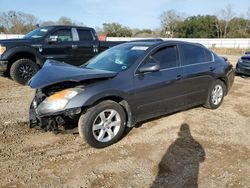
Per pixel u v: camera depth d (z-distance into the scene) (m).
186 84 5.64
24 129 5.27
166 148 4.57
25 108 6.55
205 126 5.54
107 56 5.45
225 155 4.37
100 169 3.94
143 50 5.16
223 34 57.38
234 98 7.79
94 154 4.35
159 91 5.13
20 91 8.22
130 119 4.80
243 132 5.30
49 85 4.15
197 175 3.82
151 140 4.86
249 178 3.77
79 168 3.95
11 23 40.59
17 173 3.80
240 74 11.17
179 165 4.06
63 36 9.74
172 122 5.69
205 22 57.38
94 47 10.29
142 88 4.85
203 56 6.21
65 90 4.23
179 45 5.73
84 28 10.23
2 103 6.91
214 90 6.45
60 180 3.66
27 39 9.21
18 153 4.34
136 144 4.70
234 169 3.98
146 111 5.02
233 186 3.59
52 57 9.47
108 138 4.57
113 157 4.27
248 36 56.56
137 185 3.59
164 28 58.66
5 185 3.54
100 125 4.46
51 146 4.60
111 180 3.68
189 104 5.88
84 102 4.17
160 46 5.34
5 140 4.77
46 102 4.23
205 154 4.39
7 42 8.88
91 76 4.31
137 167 4.00
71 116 4.30
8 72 9.13
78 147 4.58
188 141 4.85
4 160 4.12
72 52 9.85
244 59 10.95
